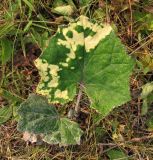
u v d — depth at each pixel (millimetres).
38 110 428
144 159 483
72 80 388
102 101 393
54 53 365
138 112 489
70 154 482
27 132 445
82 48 366
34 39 491
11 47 493
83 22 355
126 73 376
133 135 488
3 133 494
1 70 496
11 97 487
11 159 489
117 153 480
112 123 485
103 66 378
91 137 484
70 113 469
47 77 377
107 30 359
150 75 494
